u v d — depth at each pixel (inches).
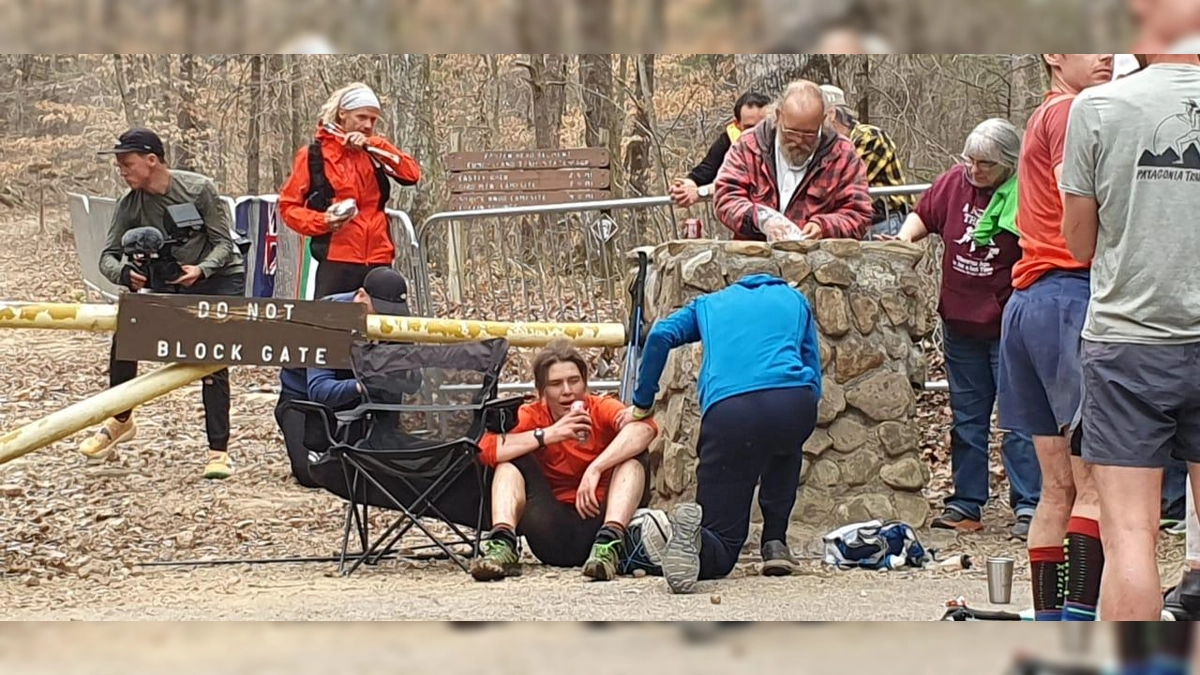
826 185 285.7
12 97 1103.0
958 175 283.7
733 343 235.3
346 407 263.6
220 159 1072.2
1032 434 189.9
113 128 1108.5
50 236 1039.0
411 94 760.3
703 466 233.5
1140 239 150.9
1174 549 254.1
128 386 264.5
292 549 276.2
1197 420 153.8
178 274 327.3
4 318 260.7
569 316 421.1
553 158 458.9
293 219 330.6
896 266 285.0
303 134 976.3
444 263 473.7
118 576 246.1
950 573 244.7
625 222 427.5
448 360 252.7
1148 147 150.6
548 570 249.6
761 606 204.2
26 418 432.5
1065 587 179.8
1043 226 190.5
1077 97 157.0
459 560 253.3
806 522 275.6
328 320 265.6
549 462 252.8
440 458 247.0
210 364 265.7
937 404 376.2
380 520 303.7
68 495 326.3
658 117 783.7
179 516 306.3
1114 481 153.6
